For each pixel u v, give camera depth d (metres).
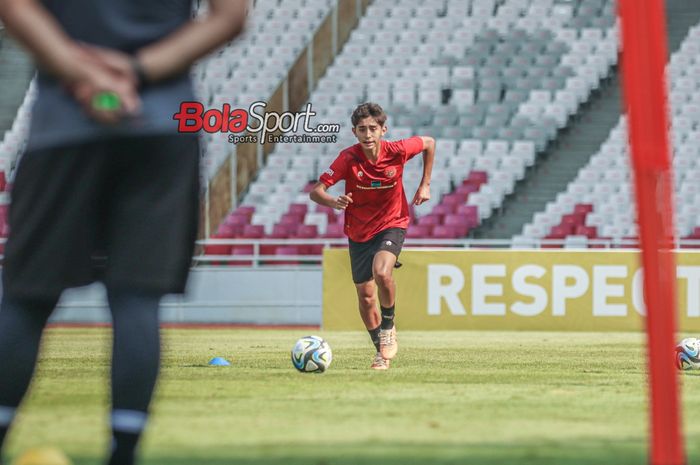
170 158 7.68
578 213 59.16
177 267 7.95
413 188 60.59
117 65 6.79
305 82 67.56
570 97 66.81
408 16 72.00
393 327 23.56
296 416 14.31
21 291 7.87
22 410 14.65
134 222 7.72
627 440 12.16
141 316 8.06
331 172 22.92
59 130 7.47
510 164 62.03
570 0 73.12
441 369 23.19
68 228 7.66
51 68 6.62
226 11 7.11
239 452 11.06
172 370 22.23
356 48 70.12
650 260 7.28
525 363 25.17
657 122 7.25
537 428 13.15
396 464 10.49
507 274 40.69
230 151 62.03
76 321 47.03
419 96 67.50
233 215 58.66
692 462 10.73
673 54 69.38
